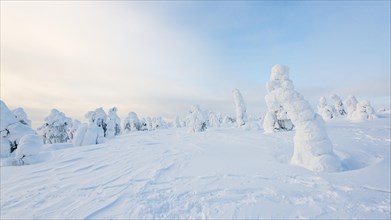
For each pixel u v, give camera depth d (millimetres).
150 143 15055
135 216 3637
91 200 4516
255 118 60344
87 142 17219
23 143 9328
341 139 10492
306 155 6578
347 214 3324
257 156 8188
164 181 5566
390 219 3150
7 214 4051
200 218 3443
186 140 15805
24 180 6547
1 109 12242
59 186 5691
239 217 3389
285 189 4523
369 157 7219
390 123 16203
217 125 39906
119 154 10484
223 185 4941
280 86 8391
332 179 5082
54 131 23672
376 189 4398
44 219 3783
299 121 6910
